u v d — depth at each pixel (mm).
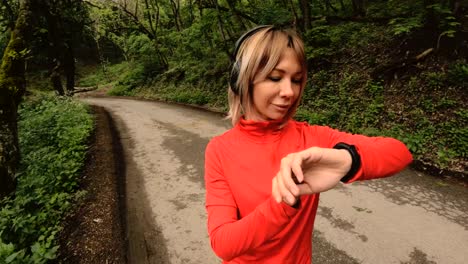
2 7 10328
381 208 3602
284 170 471
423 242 2979
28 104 11070
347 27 8930
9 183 4621
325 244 3104
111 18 22266
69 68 13836
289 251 778
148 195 4566
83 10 14148
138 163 6047
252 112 803
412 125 5430
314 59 8609
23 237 3434
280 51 691
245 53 733
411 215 3416
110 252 3230
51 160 5555
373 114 6188
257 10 11242
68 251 3260
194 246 3275
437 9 5695
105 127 9445
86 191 4559
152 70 21781
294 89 756
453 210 3432
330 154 528
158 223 3760
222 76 13312
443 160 4496
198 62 16688
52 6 11500
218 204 754
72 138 6855
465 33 5715
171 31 21297
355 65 7617
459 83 5363
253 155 775
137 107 14180
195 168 5543
